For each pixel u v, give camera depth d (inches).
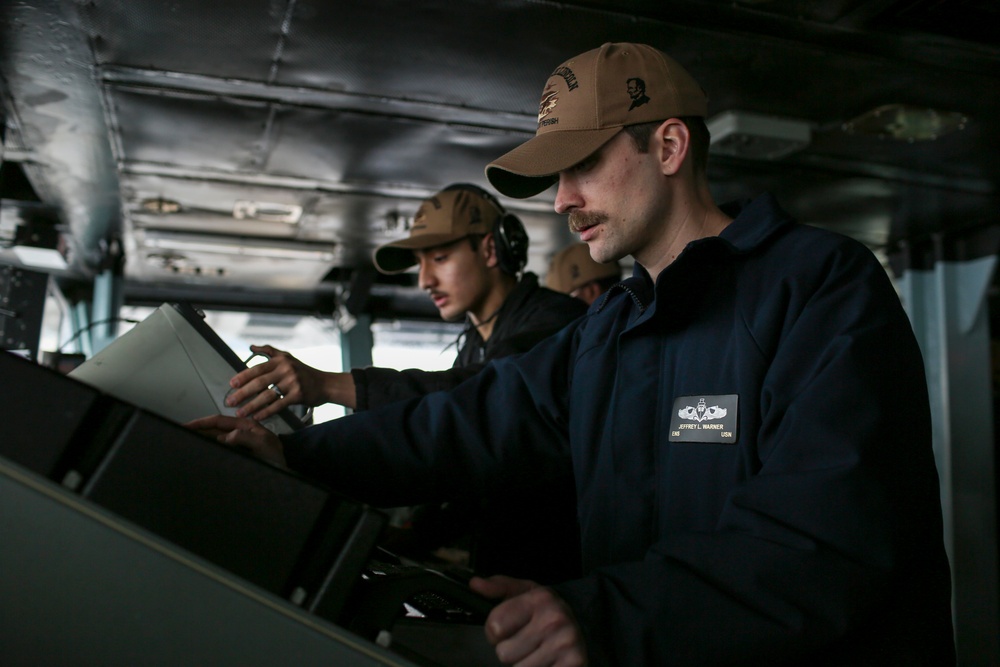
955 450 198.2
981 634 190.2
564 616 27.4
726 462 37.1
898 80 120.1
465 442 48.2
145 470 24.4
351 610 26.5
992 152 147.7
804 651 28.7
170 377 43.9
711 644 28.3
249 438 42.3
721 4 99.8
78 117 133.5
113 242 204.7
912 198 174.4
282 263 215.9
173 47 110.3
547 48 110.9
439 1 99.0
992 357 205.2
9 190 175.0
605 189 42.2
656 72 42.5
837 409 31.6
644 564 30.0
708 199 44.6
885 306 34.7
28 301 94.2
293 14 102.0
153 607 23.8
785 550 29.4
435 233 80.4
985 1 98.7
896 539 30.0
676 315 40.9
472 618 31.4
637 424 41.2
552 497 67.5
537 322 72.7
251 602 24.3
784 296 37.0
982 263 198.1
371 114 133.1
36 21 103.0
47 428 24.3
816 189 168.9
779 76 119.3
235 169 157.4
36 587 23.6
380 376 57.6
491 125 137.2
